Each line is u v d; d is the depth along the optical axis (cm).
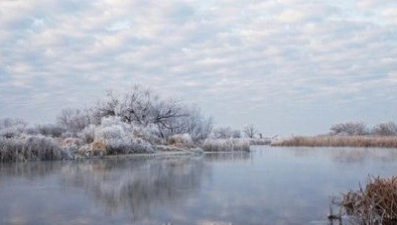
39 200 1947
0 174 2934
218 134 7962
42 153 4066
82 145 4781
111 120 5378
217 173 3092
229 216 1620
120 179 2712
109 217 1608
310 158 4666
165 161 4250
